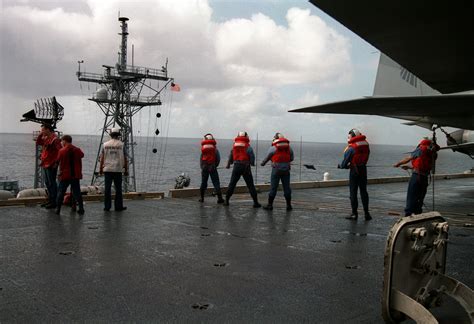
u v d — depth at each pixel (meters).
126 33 33.59
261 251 6.68
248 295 4.63
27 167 107.31
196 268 5.65
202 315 4.05
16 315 3.99
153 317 3.99
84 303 4.32
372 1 5.52
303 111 8.59
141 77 33.94
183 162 139.25
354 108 8.48
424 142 9.46
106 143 10.51
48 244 6.88
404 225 3.30
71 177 9.84
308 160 138.25
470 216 10.87
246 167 11.68
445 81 9.59
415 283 3.48
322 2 5.55
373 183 20.38
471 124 11.18
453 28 6.56
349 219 9.97
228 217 9.96
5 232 7.79
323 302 4.46
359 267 5.85
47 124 10.85
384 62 15.82
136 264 5.79
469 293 3.58
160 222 9.10
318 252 6.70
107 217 9.61
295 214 10.65
